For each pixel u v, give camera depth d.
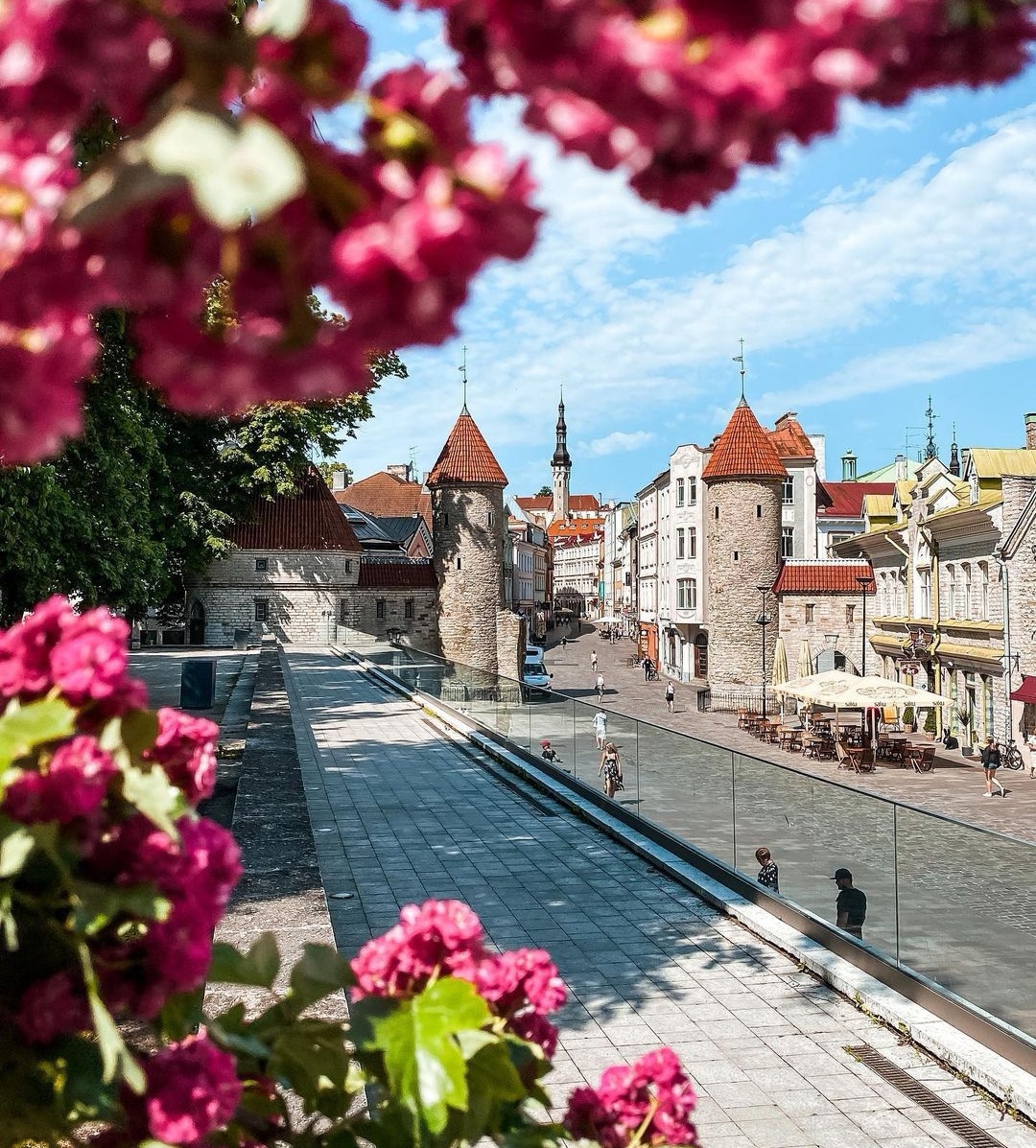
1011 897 8.05
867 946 9.93
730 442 57.22
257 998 5.46
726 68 0.77
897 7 0.79
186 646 60.69
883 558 50.34
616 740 16.47
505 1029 1.95
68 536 19.36
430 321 0.89
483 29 0.85
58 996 1.39
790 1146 7.03
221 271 0.92
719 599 56.69
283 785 12.37
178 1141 1.40
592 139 0.81
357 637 52.97
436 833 15.68
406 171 0.88
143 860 1.39
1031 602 34.75
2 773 1.25
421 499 111.06
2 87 0.84
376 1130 1.65
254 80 0.90
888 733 38.97
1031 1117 7.35
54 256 0.85
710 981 10.00
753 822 12.28
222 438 45.38
